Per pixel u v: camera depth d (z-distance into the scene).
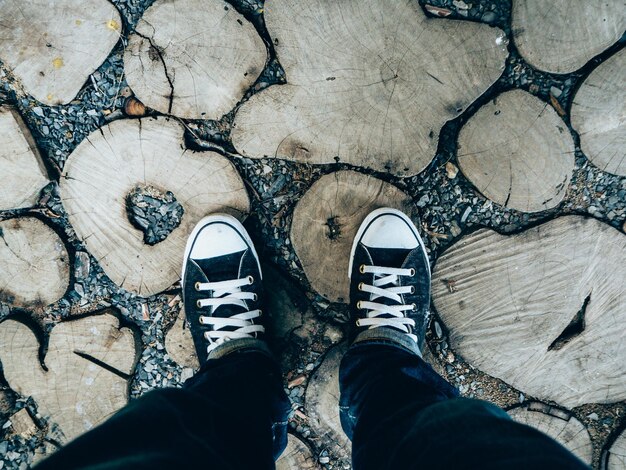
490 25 0.68
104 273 0.72
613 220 0.70
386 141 0.68
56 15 0.68
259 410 0.59
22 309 0.72
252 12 0.69
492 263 0.70
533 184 0.68
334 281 0.71
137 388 0.73
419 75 0.68
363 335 0.68
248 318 0.70
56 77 0.69
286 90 0.68
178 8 0.68
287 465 0.73
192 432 0.50
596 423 0.72
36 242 0.70
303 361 0.72
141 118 0.69
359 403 0.62
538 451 0.44
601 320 0.71
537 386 0.72
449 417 0.50
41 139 0.70
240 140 0.69
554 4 0.66
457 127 0.69
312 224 0.70
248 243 0.70
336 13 0.67
